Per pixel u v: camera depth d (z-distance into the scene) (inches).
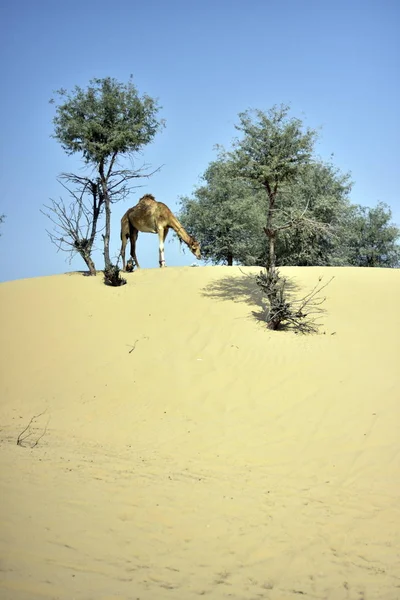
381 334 645.9
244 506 314.3
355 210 1556.3
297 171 721.6
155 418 499.8
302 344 625.0
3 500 273.1
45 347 675.4
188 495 324.8
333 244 1403.8
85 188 893.2
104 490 315.3
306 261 1375.5
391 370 550.6
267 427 462.3
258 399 517.0
